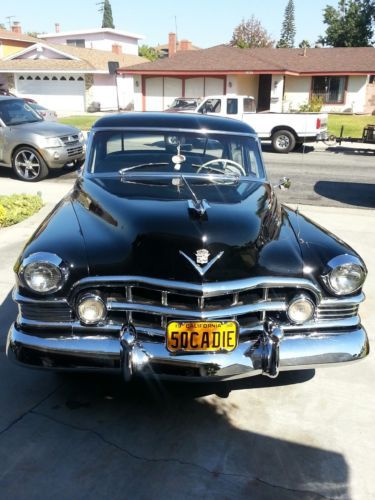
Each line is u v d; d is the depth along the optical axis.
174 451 2.86
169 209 3.21
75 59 34.06
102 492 2.55
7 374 3.55
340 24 43.22
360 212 8.45
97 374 3.56
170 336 2.85
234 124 4.47
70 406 3.22
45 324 2.90
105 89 35.19
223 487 2.61
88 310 2.86
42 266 2.82
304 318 2.99
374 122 23.72
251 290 2.97
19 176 10.61
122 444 2.90
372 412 3.25
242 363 2.89
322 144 18.30
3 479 2.62
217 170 4.14
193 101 17.59
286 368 2.97
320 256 3.05
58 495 2.53
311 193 10.05
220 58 27.09
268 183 4.16
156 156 4.20
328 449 2.91
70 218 3.38
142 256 2.88
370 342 4.10
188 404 3.27
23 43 41.75
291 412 3.23
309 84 28.31
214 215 3.14
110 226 3.15
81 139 11.23
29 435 2.95
